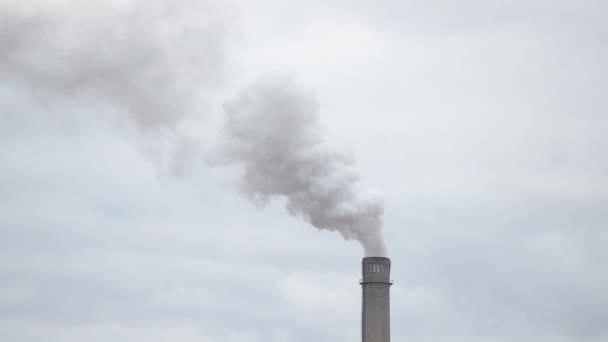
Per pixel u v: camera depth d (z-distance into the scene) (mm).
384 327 133250
